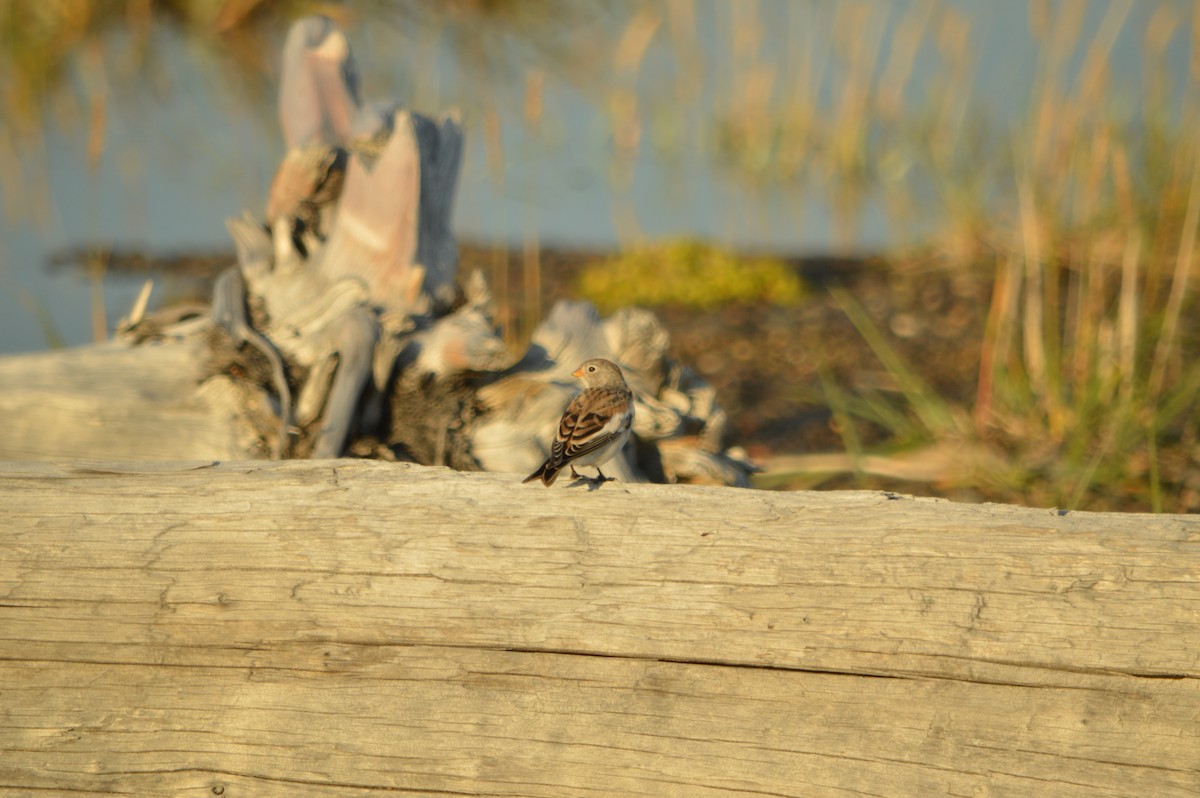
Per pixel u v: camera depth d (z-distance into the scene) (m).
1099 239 18.95
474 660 6.50
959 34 28.72
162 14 35.50
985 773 6.03
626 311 11.08
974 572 6.24
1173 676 5.95
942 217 27.33
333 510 6.80
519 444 10.34
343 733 6.50
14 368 11.59
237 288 10.98
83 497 6.99
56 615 6.76
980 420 16.41
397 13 36.84
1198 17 18.97
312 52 11.99
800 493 6.77
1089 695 6.02
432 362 10.25
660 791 6.27
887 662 6.21
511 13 36.81
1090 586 6.12
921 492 14.43
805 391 19.28
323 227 11.67
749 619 6.36
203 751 6.59
